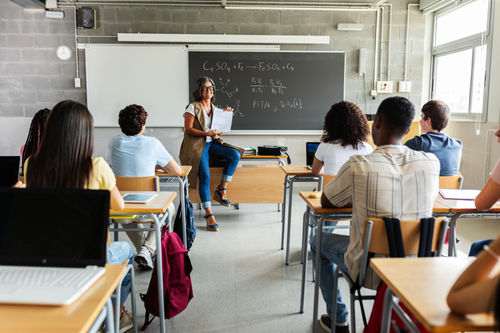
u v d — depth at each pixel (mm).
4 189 1098
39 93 5402
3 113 5414
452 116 5180
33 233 1090
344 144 2400
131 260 1883
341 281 2574
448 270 1085
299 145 5633
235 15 5355
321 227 1832
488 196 1562
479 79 4539
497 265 771
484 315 838
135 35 5223
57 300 926
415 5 5422
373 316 1204
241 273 2748
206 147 3777
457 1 4855
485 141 4387
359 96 5559
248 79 5449
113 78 5379
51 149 1347
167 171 2799
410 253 1421
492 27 4230
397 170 1464
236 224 3934
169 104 5453
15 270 1075
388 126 1508
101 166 1540
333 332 1773
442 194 2082
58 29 5305
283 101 5504
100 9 5297
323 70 5473
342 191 1594
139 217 1863
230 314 2195
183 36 5266
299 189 5617
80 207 1082
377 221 1386
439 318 830
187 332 2006
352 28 5352
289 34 5414
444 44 5250
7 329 830
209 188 3889
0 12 5258
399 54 5500
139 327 2043
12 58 5336
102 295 988
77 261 1074
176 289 2047
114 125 5449
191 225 3047
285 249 3227
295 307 2281
